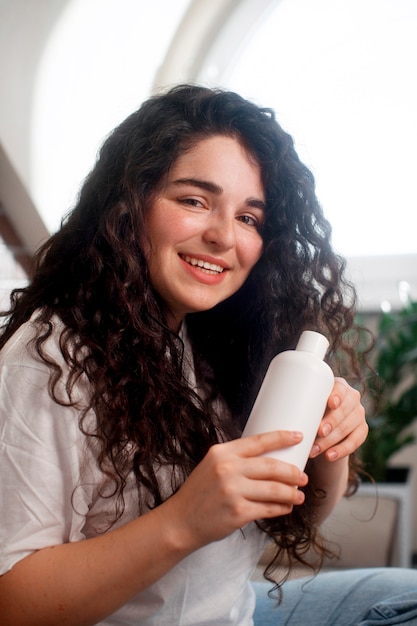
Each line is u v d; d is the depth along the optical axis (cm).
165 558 68
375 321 232
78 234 93
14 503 75
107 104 222
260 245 91
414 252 229
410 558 219
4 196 218
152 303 89
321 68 229
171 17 218
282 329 103
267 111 93
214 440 90
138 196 86
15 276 221
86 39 211
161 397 85
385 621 96
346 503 201
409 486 205
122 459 81
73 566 70
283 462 66
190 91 91
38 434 76
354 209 233
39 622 71
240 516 65
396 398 225
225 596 88
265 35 232
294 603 108
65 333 83
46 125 216
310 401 70
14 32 204
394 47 221
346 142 229
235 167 86
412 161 225
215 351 103
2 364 79
